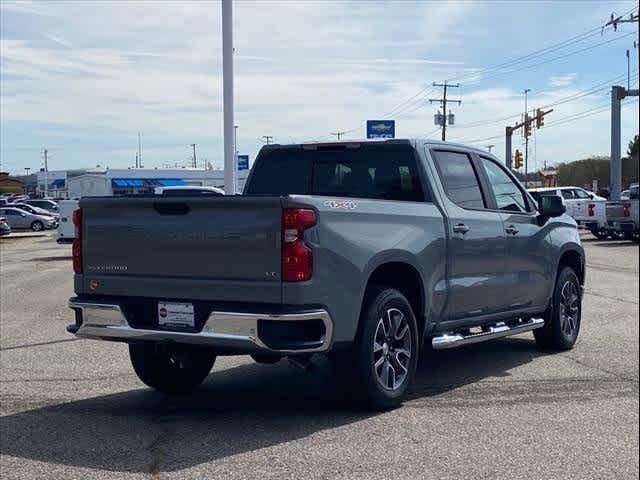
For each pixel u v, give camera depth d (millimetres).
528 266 8789
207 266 6281
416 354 7117
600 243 31109
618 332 10836
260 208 6086
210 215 6270
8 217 53500
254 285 6086
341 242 6285
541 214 9133
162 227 6477
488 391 7594
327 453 5758
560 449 5852
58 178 104562
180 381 7547
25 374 8547
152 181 58906
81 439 6180
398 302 6863
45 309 14070
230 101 16016
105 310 6668
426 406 7055
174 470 5434
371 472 5355
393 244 6793
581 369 8523
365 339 6523
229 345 6098
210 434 6273
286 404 7219
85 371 8680
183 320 6383
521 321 8883
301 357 6645
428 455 5707
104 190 59094
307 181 8258
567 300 9648
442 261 7438
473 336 7844
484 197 8352
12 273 21734
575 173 73875
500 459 5629
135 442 6090
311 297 6027
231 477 5277
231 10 15805
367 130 31656
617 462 5566
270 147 8492
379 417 6699
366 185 7918
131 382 8172
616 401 7188
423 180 7598
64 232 29594
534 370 8492
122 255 6699
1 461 5660
